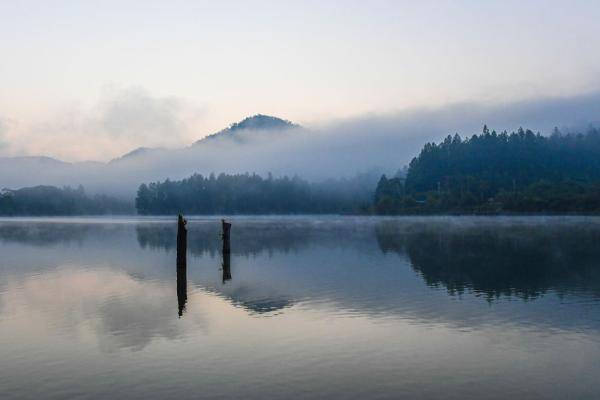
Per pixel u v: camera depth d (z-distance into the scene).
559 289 28.95
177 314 23.89
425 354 17.39
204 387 14.68
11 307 25.80
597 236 69.31
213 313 24.02
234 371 15.93
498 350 17.75
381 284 31.53
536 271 36.12
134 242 71.25
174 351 18.08
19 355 17.91
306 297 27.61
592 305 24.61
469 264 40.69
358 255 49.31
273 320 22.42
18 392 14.59
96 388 14.78
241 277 35.50
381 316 22.89
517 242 61.06
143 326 21.64
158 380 15.30
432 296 27.41
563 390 14.23
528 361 16.58
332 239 71.69
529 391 14.18
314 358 17.09
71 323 22.31
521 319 21.97
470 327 20.78
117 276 36.69
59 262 46.00
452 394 14.02
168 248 61.06
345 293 28.61
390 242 64.81
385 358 17.02
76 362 17.06
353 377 15.32
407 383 14.83
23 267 42.16
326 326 21.23
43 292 30.09
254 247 60.06
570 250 50.47
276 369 16.08
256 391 14.34
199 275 36.84
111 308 25.36
